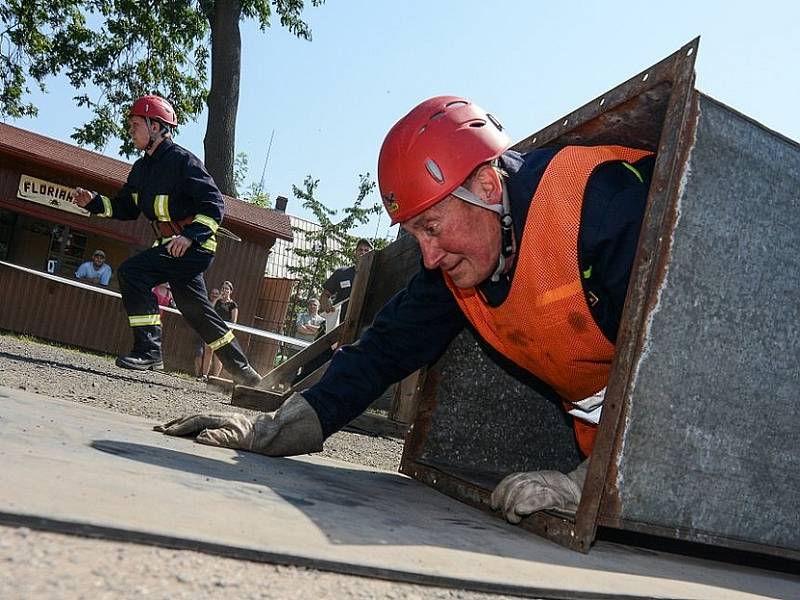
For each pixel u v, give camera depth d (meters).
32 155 12.76
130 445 2.23
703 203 2.18
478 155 2.27
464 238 2.33
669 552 2.66
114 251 17.08
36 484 1.44
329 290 8.64
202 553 1.33
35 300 12.71
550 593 1.55
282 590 1.26
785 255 2.35
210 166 20.38
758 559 2.95
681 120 2.12
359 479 2.75
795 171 2.37
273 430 2.76
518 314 2.48
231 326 10.34
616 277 2.28
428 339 2.97
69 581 1.11
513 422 3.46
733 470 2.30
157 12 24.77
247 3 20.73
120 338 13.16
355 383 2.90
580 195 2.28
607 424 2.09
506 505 2.27
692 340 2.19
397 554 1.57
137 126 5.88
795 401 2.41
